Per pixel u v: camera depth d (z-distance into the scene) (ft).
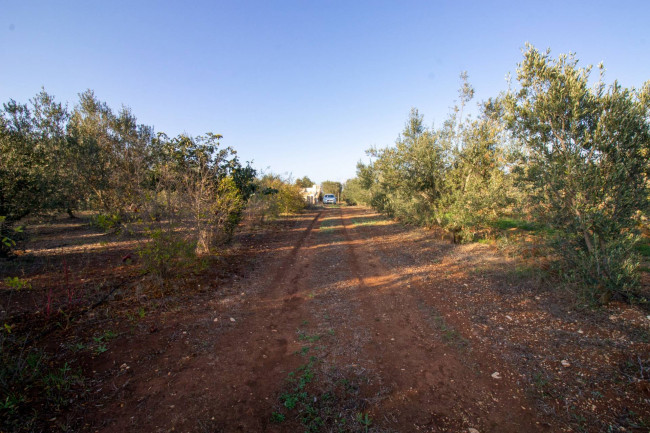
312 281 23.38
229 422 8.85
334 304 18.65
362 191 101.30
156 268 20.07
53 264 24.99
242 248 35.70
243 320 16.16
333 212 104.99
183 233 22.47
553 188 17.63
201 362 11.99
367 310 17.71
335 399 9.98
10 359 10.70
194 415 9.07
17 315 14.71
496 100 34.76
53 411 8.95
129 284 19.99
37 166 34.24
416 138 42.57
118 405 9.41
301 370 11.62
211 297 19.13
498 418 9.16
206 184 29.55
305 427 8.77
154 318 15.58
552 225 18.15
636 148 15.75
